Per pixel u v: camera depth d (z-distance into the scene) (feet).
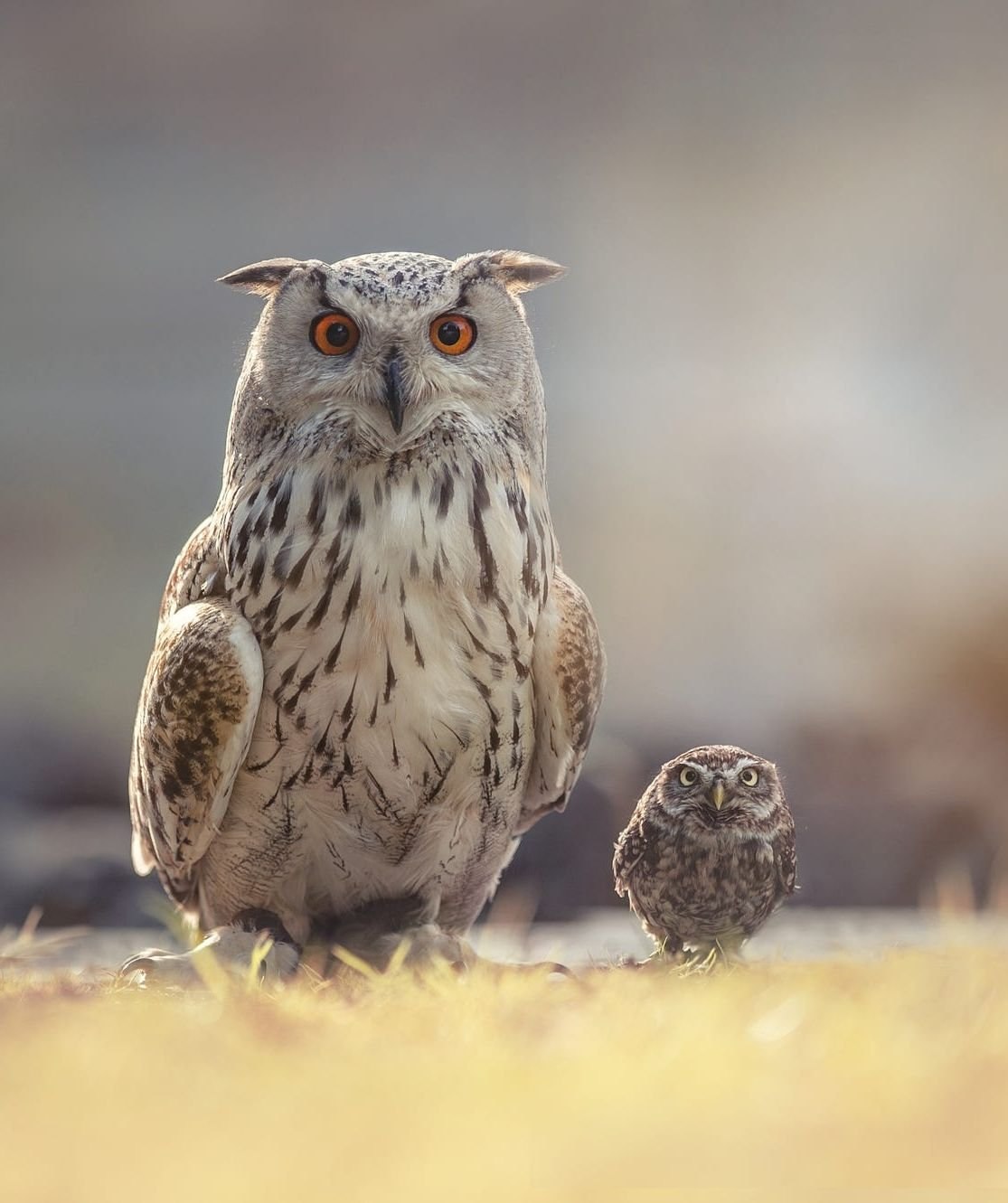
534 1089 52.85
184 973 54.80
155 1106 52.80
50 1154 52.60
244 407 55.26
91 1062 53.06
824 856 67.15
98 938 57.00
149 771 55.42
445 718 55.11
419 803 55.21
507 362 55.26
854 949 55.62
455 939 55.42
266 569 55.06
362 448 55.01
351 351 55.11
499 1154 52.16
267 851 55.36
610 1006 53.62
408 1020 53.57
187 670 55.16
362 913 55.52
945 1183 51.83
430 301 55.11
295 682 55.11
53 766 76.28
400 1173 51.06
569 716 55.36
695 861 55.57
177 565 55.67
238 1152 52.54
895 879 66.39
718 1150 52.54
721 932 55.67
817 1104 52.75
